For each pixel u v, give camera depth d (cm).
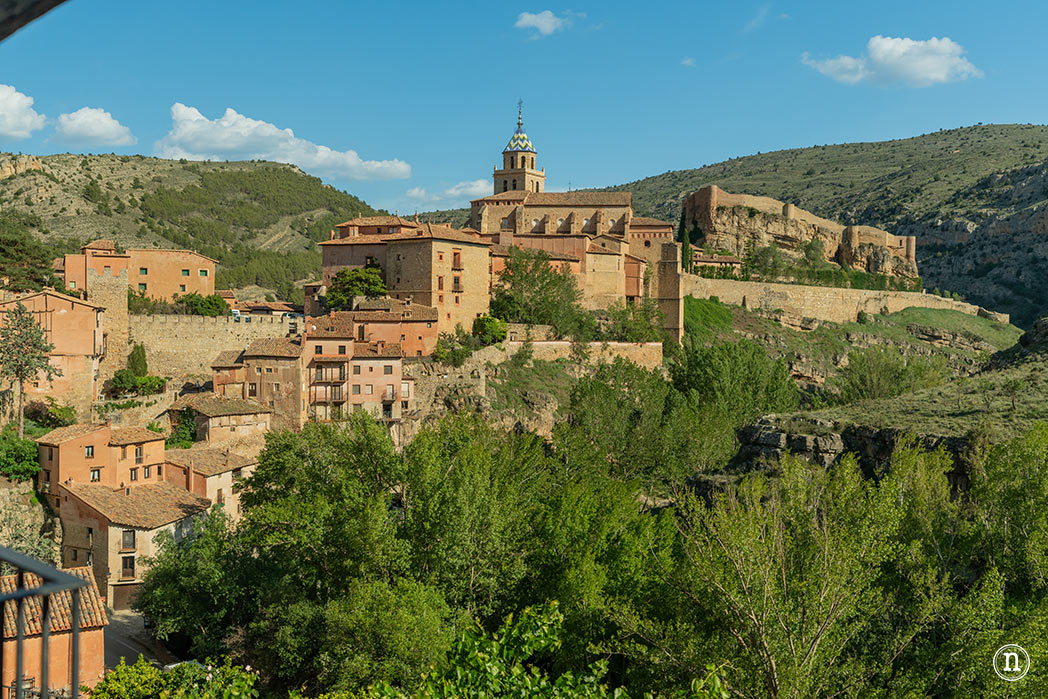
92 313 9200
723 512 3697
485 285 13412
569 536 5438
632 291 15338
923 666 3422
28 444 7556
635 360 13888
